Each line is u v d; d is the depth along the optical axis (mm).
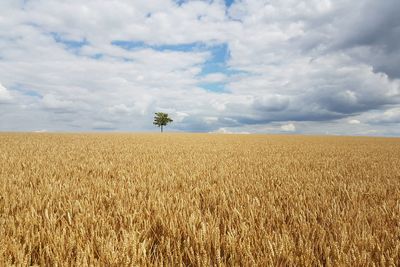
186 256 2584
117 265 2299
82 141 23859
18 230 2887
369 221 3623
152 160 10570
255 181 6348
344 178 6965
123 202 4258
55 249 2488
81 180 6113
